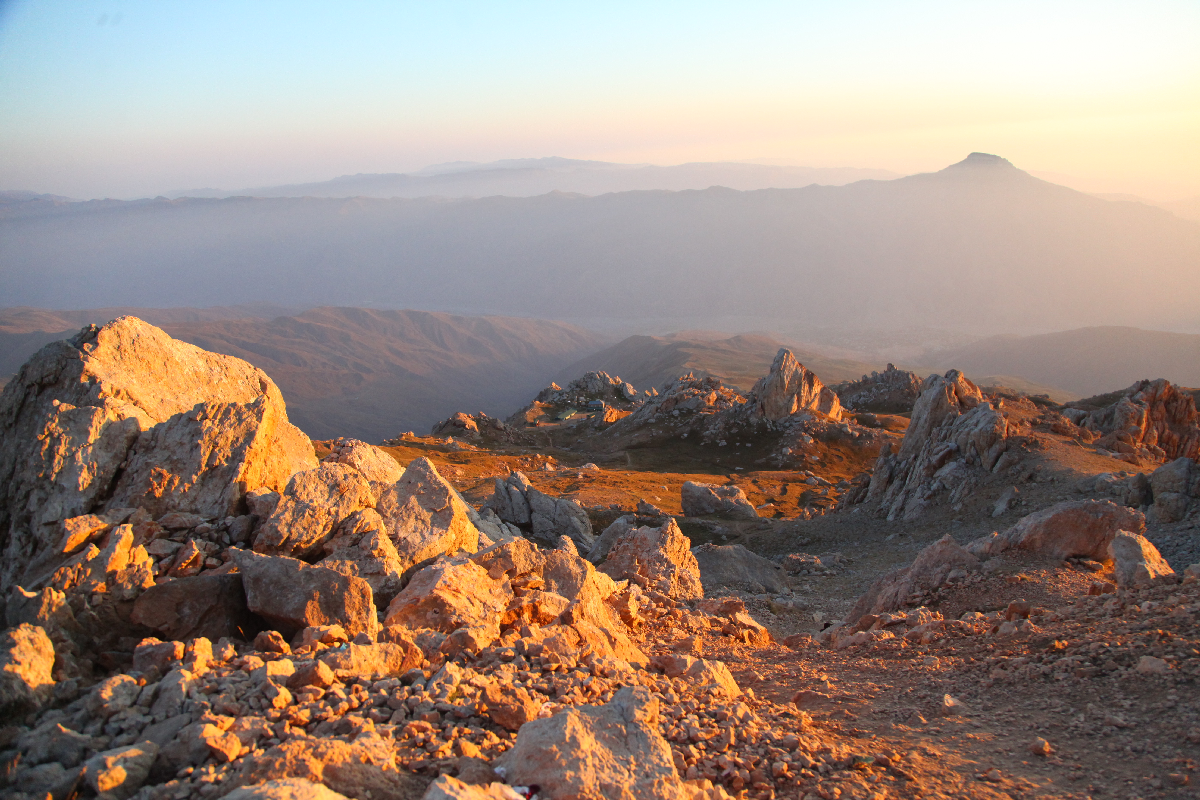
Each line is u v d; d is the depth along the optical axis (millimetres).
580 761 5625
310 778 5402
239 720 5914
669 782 5637
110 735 5883
